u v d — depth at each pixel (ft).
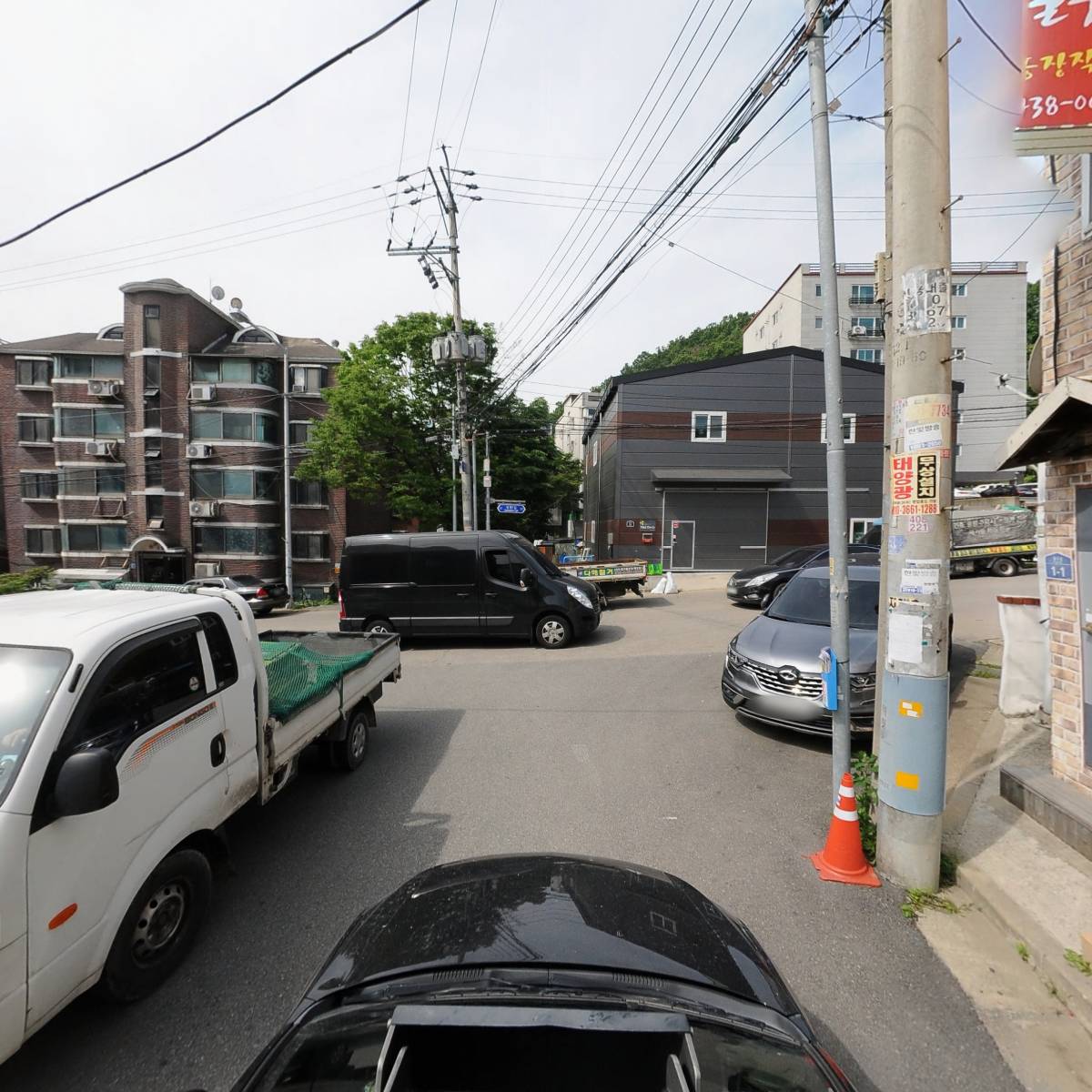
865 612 22.61
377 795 16.56
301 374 95.71
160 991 9.40
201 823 10.38
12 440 94.02
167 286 90.38
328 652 20.26
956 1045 8.48
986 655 29.89
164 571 91.40
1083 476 13.55
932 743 11.89
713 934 7.43
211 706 10.99
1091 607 13.50
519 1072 5.72
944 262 11.79
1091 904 10.94
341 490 95.40
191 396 90.99
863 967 9.98
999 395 127.24
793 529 84.43
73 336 99.45
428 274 67.05
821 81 15.20
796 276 139.85
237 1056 8.21
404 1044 5.43
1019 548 59.98
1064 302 14.42
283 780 13.84
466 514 65.16
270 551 93.50
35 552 93.97
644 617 46.21
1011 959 10.16
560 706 24.71
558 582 36.19
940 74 11.69
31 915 7.23
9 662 8.65
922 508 11.89
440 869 9.18
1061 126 11.44
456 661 33.63
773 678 19.81
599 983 6.00
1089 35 11.22
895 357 12.25
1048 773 14.87
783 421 84.23
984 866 12.28
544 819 15.14
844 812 12.67
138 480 90.53
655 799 16.25
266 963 10.03
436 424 83.30
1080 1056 8.30
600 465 103.65
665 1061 5.72
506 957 6.38
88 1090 7.70
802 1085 5.27
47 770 7.67
